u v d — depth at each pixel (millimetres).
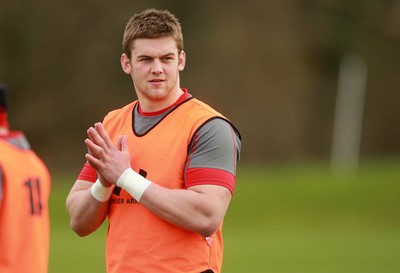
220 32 111000
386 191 67750
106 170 13961
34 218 15297
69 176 90000
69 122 107812
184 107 14430
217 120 14227
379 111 121500
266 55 113312
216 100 110625
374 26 116312
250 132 112750
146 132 14398
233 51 110938
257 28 113125
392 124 122125
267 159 113438
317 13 116500
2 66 104625
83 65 107000
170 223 14023
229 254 48219
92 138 14117
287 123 114125
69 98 107438
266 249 50562
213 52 110500
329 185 69250
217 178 13898
